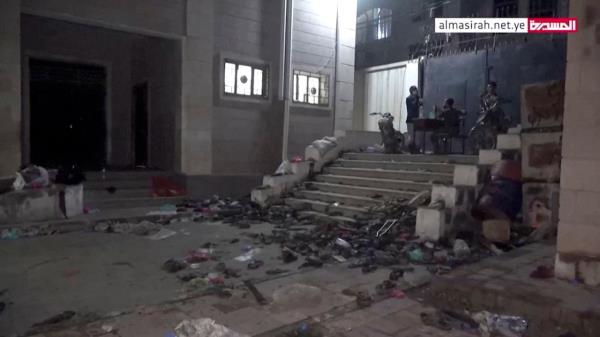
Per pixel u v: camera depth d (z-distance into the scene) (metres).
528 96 8.83
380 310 4.90
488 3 16.78
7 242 7.94
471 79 15.91
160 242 8.12
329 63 15.12
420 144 16.38
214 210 11.06
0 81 9.68
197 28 12.47
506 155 9.04
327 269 6.45
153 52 13.82
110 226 9.20
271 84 13.95
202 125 12.69
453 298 5.16
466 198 8.20
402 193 9.92
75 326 4.32
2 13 9.66
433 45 18.06
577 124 5.29
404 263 6.74
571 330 4.29
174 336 4.09
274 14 13.95
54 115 14.05
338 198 10.74
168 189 12.20
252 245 7.93
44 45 13.47
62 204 9.51
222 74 12.97
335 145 13.20
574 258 5.27
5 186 9.35
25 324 4.45
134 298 5.26
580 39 5.27
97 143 14.87
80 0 10.78
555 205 8.15
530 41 14.55
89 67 14.53
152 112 13.99
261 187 11.74
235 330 4.30
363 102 21.47
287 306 4.94
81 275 6.11
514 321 4.45
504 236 7.80
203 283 5.73
